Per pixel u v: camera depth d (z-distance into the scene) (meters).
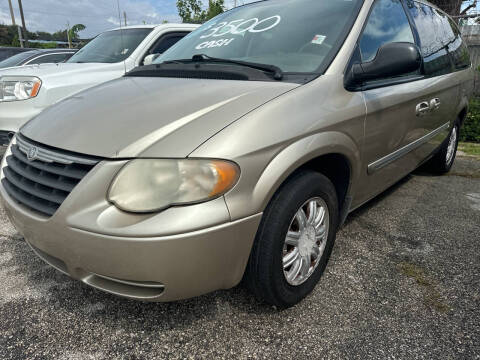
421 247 2.51
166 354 1.61
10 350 1.62
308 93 1.78
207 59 2.30
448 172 4.35
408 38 2.74
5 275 2.18
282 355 1.60
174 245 1.37
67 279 2.14
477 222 2.93
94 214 1.42
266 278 1.67
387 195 3.53
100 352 1.62
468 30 9.61
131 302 1.94
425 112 2.86
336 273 2.20
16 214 1.67
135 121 1.59
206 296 1.98
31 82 3.60
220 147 1.44
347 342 1.66
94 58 4.59
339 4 2.34
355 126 1.98
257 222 1.54
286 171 1.58
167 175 1.39
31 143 1.74
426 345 1.64
